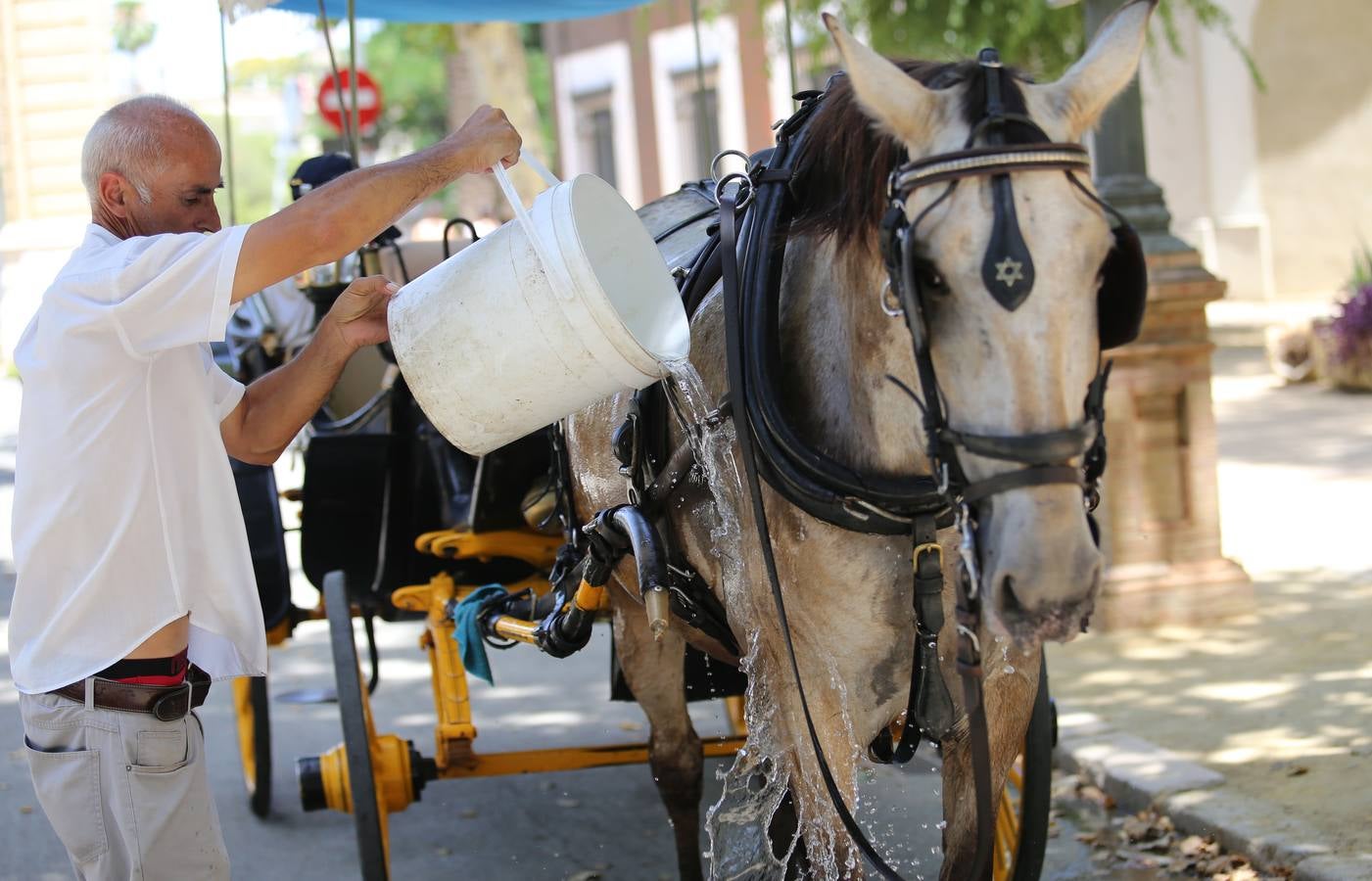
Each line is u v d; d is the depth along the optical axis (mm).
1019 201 2188
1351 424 11219
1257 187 19219
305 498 4508
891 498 2629
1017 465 2170
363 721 3977
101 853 2844
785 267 2889
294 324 5258
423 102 39719
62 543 2744
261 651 2900
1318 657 5793
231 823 5223
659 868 4602
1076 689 5652
